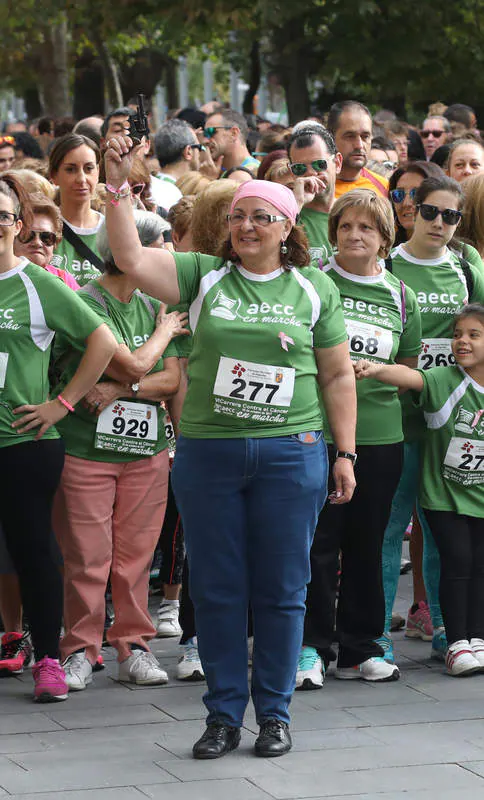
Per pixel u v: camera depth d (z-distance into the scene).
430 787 6.08
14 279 7.23
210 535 6.42
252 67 30.73
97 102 36.22
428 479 8.31
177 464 6.46
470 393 8.22
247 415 6.29
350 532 7.88
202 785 6.07
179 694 7.61
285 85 27.97
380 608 7.94
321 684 7.77
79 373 7.34
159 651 8.66
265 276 6.39
